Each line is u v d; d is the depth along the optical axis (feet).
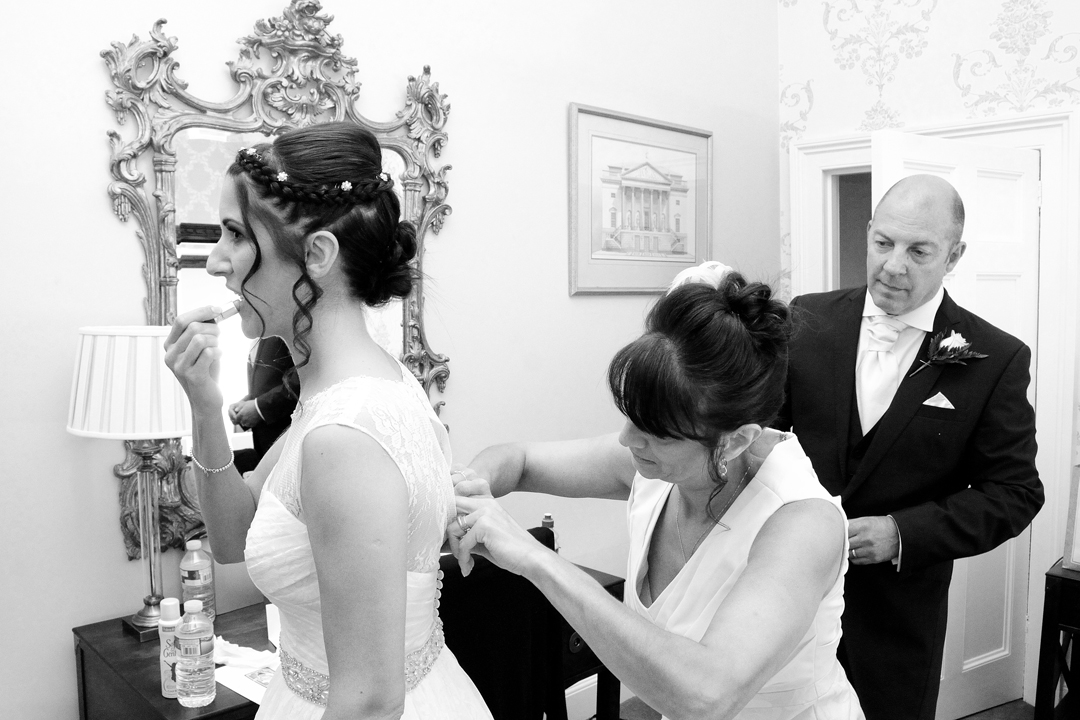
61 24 6.88
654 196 11.53
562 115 10.43
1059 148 11.06
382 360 4.03
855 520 6.77
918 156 9.91
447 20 9.24
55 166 6.92
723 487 4.15
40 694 7.13
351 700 3.40
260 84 7.78
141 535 7.20
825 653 4.22
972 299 10.65
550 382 10.50
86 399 6.54
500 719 7.38
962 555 6.80
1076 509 9.20
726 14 12.50
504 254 9.91
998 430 7.07
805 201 13.24
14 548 6.93
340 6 8.38
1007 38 11.39
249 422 7.77
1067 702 9.85
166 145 7.29
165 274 7.36
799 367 7.53
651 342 3.59
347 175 3.79
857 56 12.64
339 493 3.39
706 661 3.26
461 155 9.43
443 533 4.06
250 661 6.75
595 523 11.16
